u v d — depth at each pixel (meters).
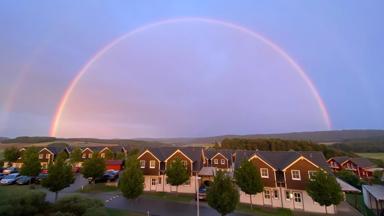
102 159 52.19
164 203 37.41
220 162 70.31
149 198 40.84
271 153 46.16
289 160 41.44
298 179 38.97
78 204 27.42
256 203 40.41
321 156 41.84
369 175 69.50
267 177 40.97
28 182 48.94
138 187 34.62
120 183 35.34
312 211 37.03
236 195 29.47
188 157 48.75
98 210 26.91
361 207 39.00
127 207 34.44
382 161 84.94
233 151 76.25
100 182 53.44
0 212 23.36
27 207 25.44
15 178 49.31
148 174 49.00
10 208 23.98
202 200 39.56
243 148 119.69
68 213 25.36
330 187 33.22
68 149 84.94
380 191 36.09
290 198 39.09
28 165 49.28
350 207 39.31
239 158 47.00
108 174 55.62
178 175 42.88
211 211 33.34
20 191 28.44
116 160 74.50
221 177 30.08
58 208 26.80
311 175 36.00
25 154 61.19
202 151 58.94
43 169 66.50
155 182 48.88
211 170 52.00
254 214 33.75
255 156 42.41
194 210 33.59
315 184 34.19
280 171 41.31
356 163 73.50
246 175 37.16
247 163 38.09
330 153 99.00
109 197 40.38
